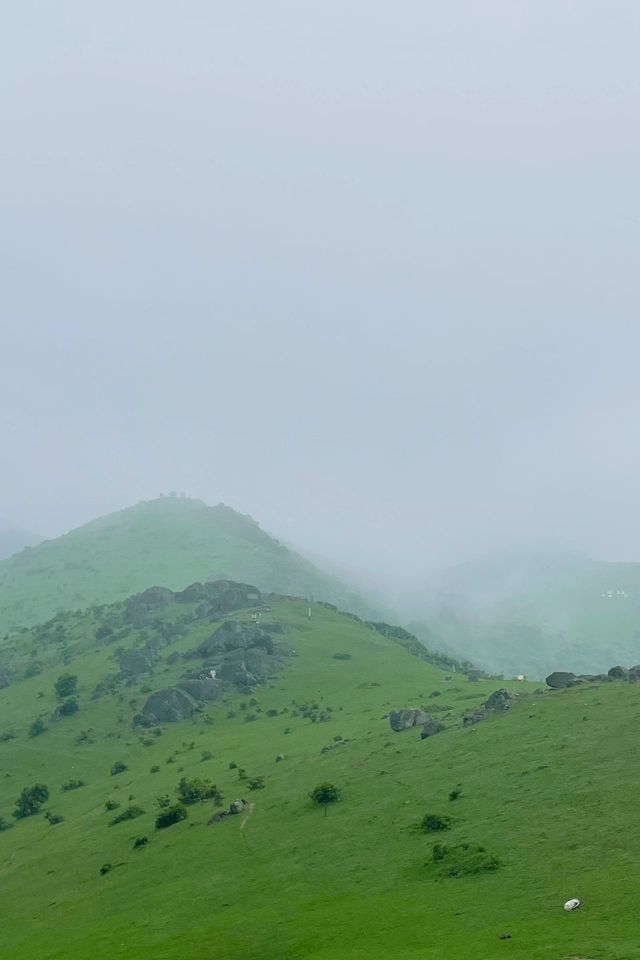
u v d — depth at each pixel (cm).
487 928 5234
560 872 5925
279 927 6250
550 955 4459
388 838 7725
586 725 9331
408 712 12912
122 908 7994
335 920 6106
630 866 5712
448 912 5706
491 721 10781
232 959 5841
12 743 19288
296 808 9581
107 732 19250
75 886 9331
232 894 7438
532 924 5109
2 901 9650
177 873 8562
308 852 8000
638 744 8169
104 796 14238
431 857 6888
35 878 10225
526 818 7169
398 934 5512
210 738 16875
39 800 14900
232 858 8494
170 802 11888
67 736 19312
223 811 10200
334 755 12094
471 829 7294
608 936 4603
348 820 8625
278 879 7506
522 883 5909
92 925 7719
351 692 19438
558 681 12294
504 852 6581
